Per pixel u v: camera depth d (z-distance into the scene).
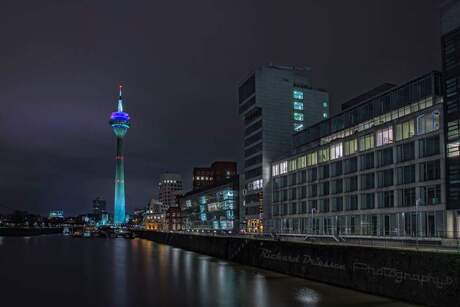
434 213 88.06
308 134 150.75
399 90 111.38
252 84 176.62
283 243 82.56
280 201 153.50
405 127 97.06
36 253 151.12
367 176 108.50
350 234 112.88
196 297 59.03
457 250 49.56
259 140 173.38
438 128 88.06
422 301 48.69
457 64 84.88
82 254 144.25
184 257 127.44
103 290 66.38
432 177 89.06
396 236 97.00
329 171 124.19
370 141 107.88
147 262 111.56
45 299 59.75
